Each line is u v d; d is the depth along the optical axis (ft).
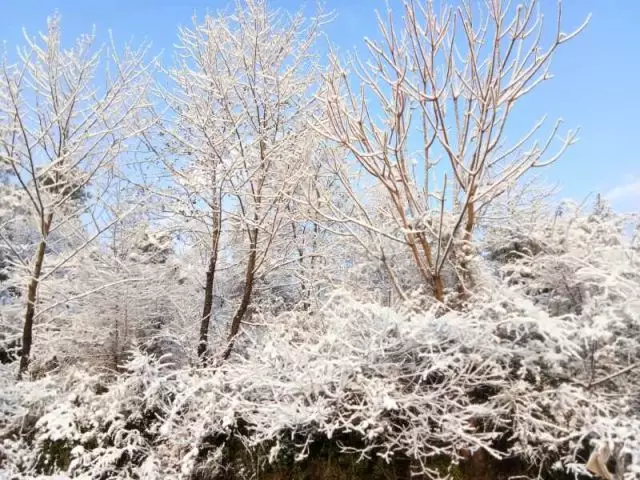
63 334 22.61
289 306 27.02
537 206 19.75
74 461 15.60
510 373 14.26
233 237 24.66
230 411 14.66
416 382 14.25
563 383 13.16
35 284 20.15
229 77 22.40
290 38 23.61
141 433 17.15
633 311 12.78
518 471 13.25
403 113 16.37
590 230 17.15
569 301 16.12
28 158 19.89
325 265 24.38
